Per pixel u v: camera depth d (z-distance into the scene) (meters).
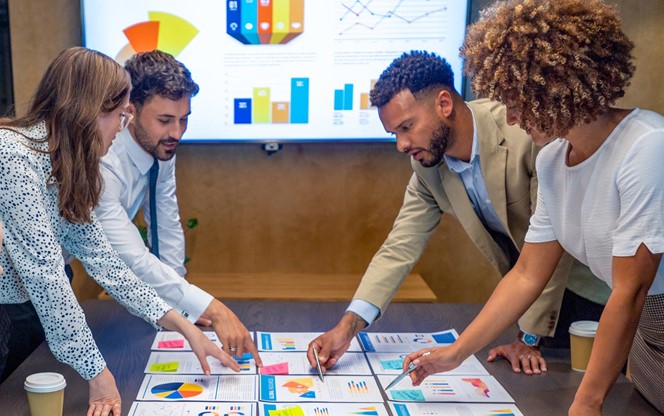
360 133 3.12
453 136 1.71
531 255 1.53
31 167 1.30
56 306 1.32
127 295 1.56
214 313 1.68
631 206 1.15
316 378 1.55
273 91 3.08
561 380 1.57
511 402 1.44
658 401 1.40
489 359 1.68
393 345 1.77
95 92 1.34
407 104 1.65
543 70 1.13
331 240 3.32
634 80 3.01
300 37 3.03
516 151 1.71
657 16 2.94
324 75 3.07
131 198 2.00
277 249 3.32
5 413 1.35
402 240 1.88
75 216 1.39
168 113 1.83
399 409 1.39
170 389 1.47
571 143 1.29
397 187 3.26
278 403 1.41
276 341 1.78
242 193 3.27
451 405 1.42
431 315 2.02
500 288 1.56
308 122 3.11
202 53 3.04
